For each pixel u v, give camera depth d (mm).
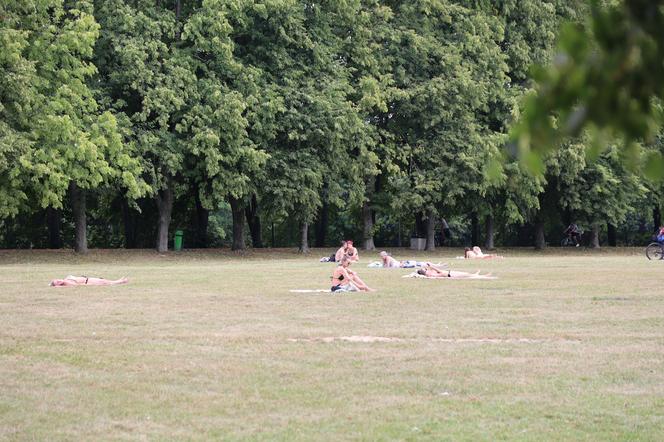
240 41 51062
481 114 57469
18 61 40469
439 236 68500
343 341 14875
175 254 48812
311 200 49875
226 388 11070
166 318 18266
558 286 26047
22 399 10508
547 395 10594
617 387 11047
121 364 12703
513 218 54844
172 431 9031
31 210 49062
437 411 9828
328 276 31516
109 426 9242
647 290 24562
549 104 2637
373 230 55781
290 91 49156
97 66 46688
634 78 2541
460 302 21297
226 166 47750
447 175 53125
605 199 58531
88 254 46688
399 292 24109
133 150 44781
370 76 51531
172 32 46938
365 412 9781
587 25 2617
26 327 16828
